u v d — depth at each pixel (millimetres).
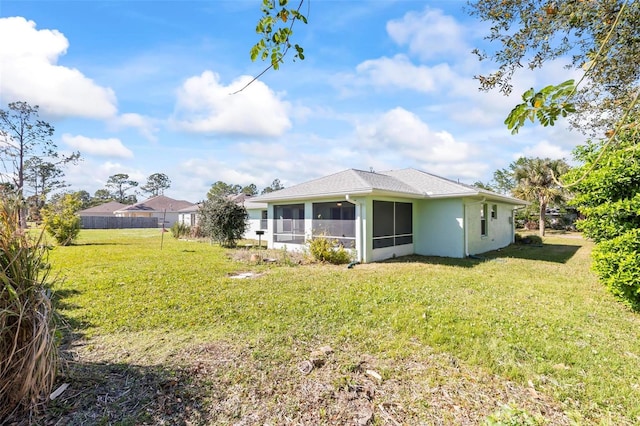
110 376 2926
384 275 7820
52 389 2605
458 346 3629
